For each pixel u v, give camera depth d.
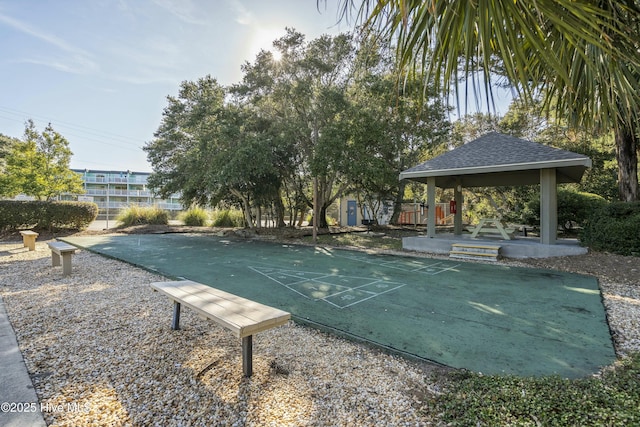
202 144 11.28
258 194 13.06
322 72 11.60
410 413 1.84
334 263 7.02
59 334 3.02
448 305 3.96
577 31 1.52
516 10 1.46
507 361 2.49
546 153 7.24
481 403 1.81
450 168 8.18
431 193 9.08
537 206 11.27
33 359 2.51
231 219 17.81
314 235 10.87
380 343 2.82
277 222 15.95
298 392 2.08
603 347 2.74
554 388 1.92
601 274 5.61
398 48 1.73
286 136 11.66
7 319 3.41
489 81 1.49
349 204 21.11
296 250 9.16
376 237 12.84
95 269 6.27
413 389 2.11
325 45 11.46
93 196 39.38
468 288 4.81
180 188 14.20
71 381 2.20
